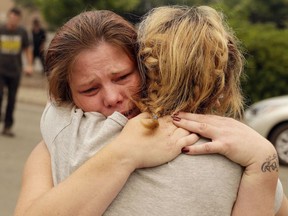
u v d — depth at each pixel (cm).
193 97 159
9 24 916
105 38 162
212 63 158
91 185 148
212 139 158
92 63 161
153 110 159
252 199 159
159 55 159
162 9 171
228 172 157
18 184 600
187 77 158
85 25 164
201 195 153
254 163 158
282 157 840
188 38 158
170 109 160
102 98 164
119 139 154
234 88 171
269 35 1295
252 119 862
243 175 160
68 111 170
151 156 153
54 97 171
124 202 152
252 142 159
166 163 155
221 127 160
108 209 152
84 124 163
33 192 158
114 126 159
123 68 162
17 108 1312
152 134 155
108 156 151
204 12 166
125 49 163
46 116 173
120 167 150
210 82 158
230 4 2630
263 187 159
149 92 163
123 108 164
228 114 173
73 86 166
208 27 160
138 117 159
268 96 1280
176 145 155
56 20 1627
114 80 163
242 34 1282
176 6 174
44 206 147
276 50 1277
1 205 526
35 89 1609
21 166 689
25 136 923
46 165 166
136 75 165
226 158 158
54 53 165
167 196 152
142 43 163
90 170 150
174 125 159
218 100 168
